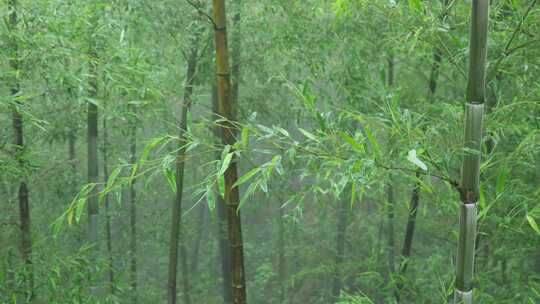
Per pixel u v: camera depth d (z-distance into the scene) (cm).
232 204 282
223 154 193
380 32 419
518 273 403
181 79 446
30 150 358
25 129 405
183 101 439
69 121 443
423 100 398
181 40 438
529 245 376
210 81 479
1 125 388
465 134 194
